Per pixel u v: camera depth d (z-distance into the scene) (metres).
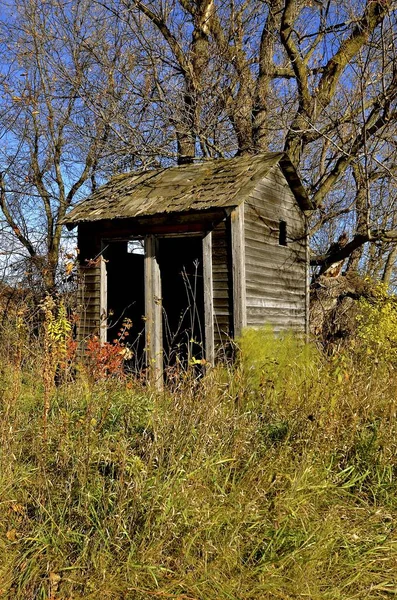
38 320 10.41
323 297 14.67
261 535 4.54
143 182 11.21
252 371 7.39
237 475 5.17
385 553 4.50
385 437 5.88
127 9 15.77
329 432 5.84
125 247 12.04
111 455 5.00
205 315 9.57
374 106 13.57
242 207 9.49
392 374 7.11
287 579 4.17
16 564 4.23
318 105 14.95
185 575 4.13
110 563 4.23
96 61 17.03
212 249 9.58
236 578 4.16
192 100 15.77
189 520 4.49
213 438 5.38
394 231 13.23
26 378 7.18
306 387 6.65
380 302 10.96
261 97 15.88
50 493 4.77
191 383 6.14
